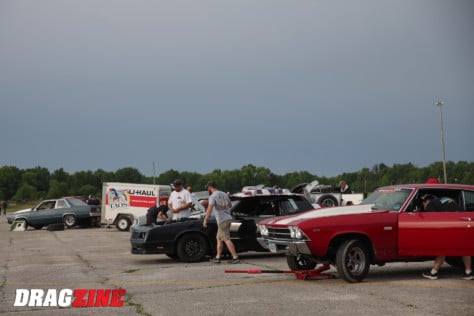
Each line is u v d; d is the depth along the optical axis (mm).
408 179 123188
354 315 7371
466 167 111625
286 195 14391
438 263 10305
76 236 25281
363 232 9859
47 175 165250
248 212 14180
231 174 151750
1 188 144250
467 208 10555
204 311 7754
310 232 9695
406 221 10039
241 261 13703
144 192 29234
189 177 164375
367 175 126250
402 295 8719
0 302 8844
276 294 8953
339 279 10414
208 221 13812
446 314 7383
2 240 23688
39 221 31891
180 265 13148
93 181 169750
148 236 13469
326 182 139625
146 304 8359
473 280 10195
